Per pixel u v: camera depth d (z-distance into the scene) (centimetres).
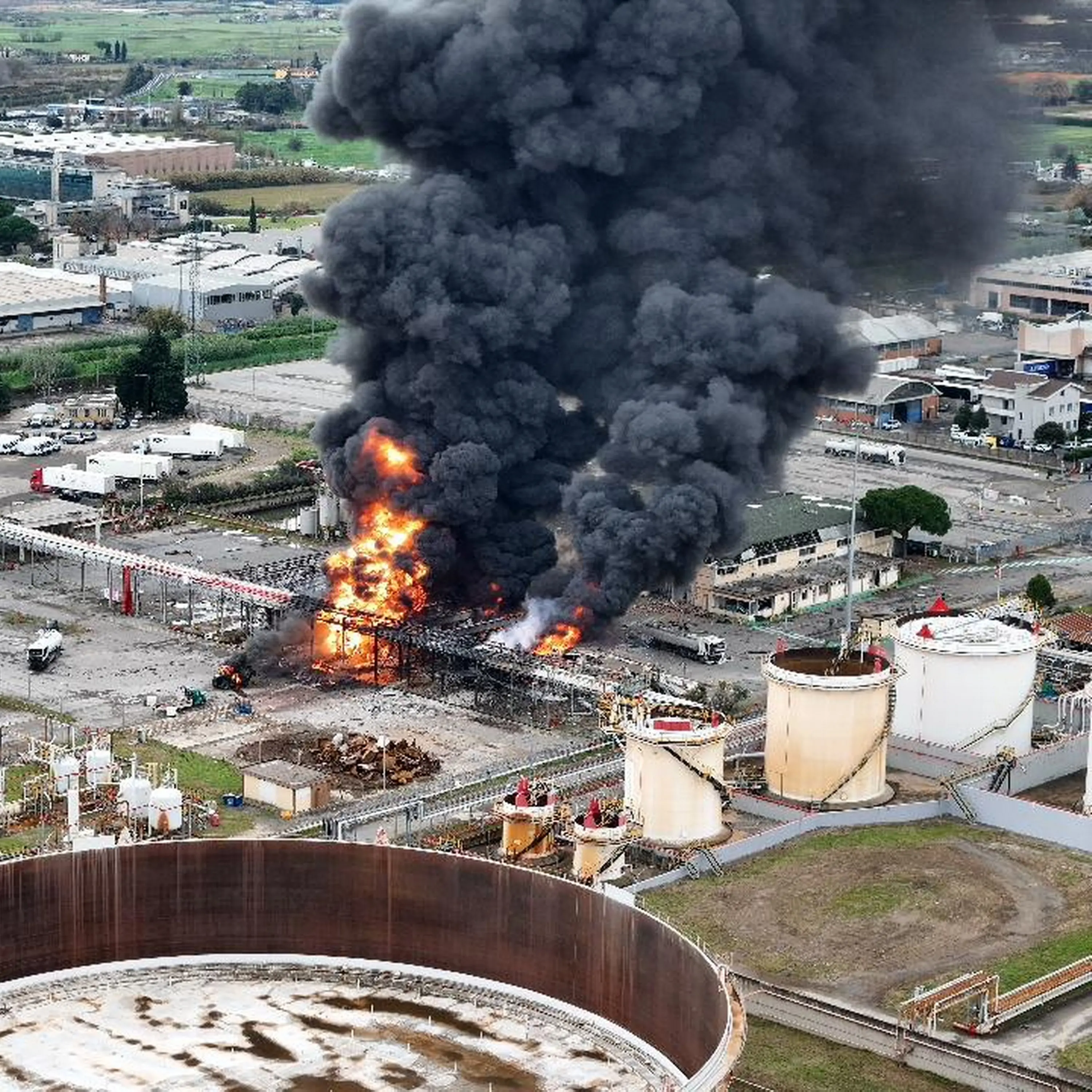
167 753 13700
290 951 8612
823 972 10288
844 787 12169
